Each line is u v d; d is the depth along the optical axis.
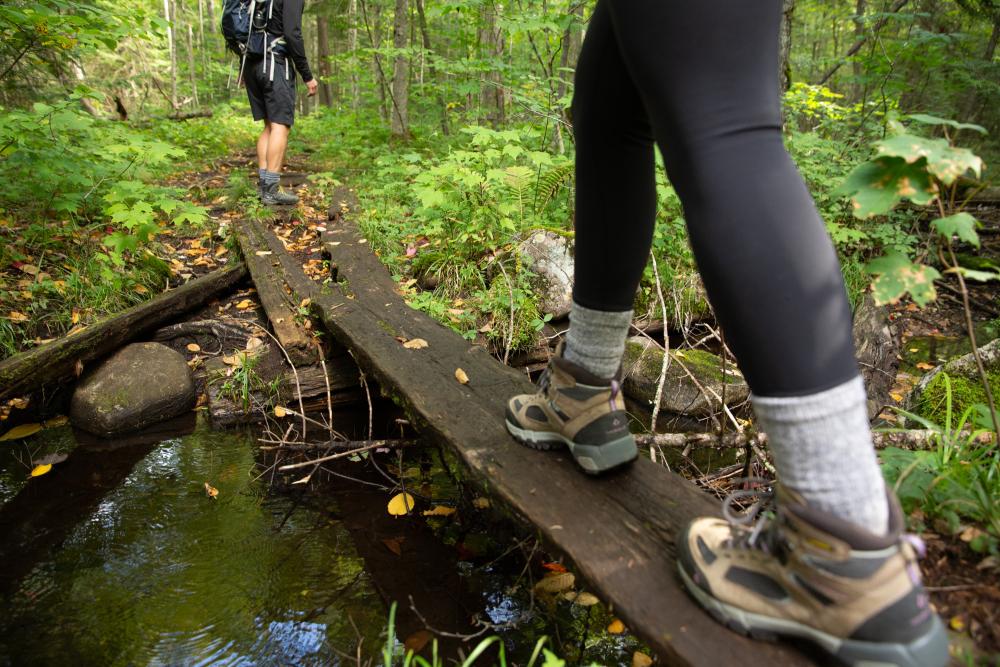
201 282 3.56
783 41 5.02
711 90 0.85
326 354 3.10
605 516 1.28
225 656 1.55
